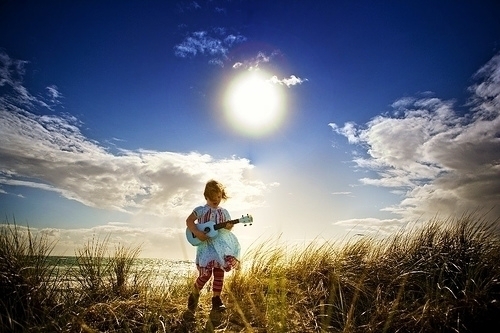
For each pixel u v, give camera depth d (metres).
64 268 4.52
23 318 3.76
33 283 4.09
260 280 5.52
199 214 4.88
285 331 4.08
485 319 3.88
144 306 4.21
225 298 5.20
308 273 5.55
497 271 4.50
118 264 4.89
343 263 5.58
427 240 5.88
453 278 4.82
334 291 4.85
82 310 3.93
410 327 3.85
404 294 4.64
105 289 4.58
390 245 6.01
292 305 4.70
